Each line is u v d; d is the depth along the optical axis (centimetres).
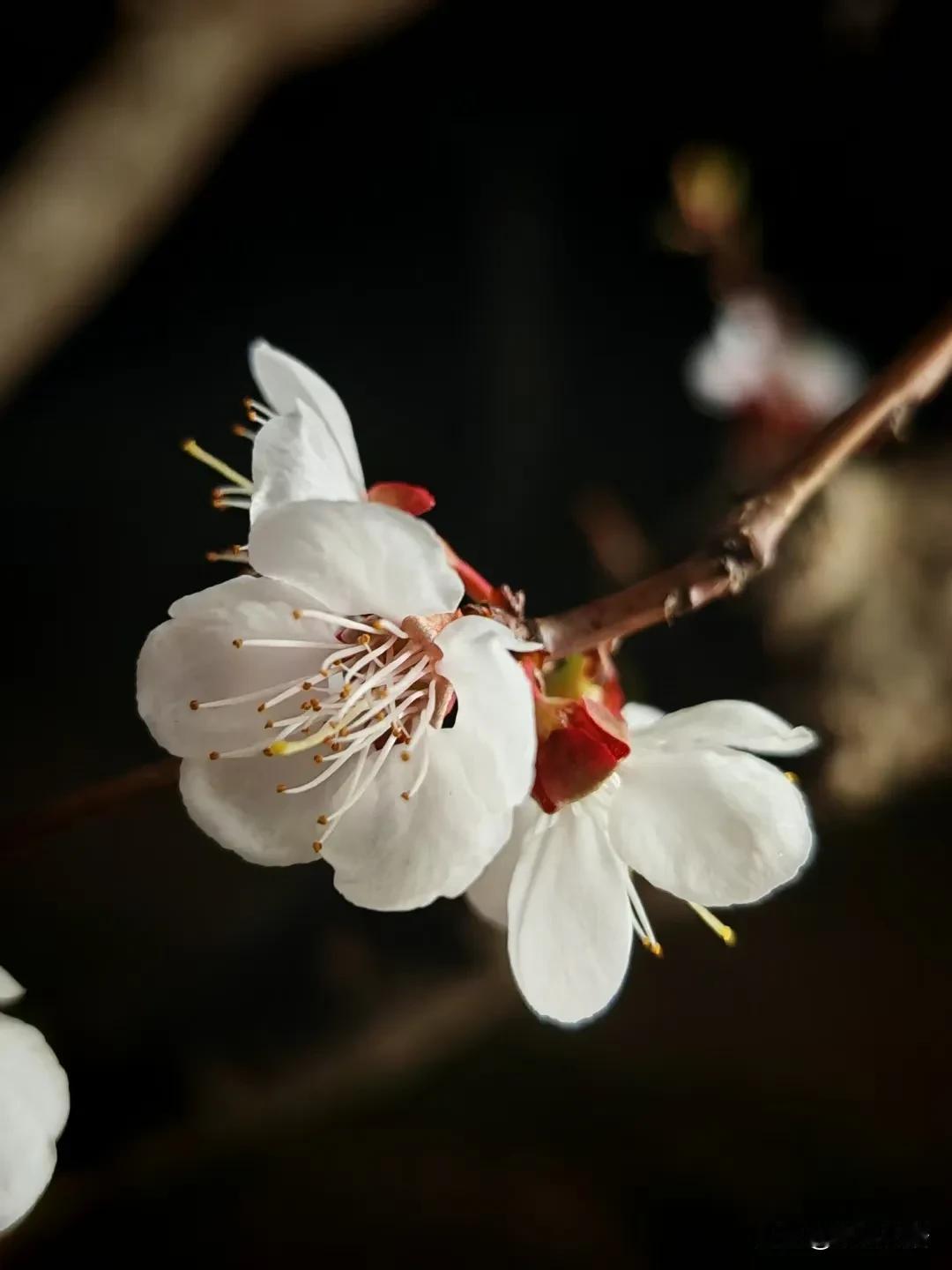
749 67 42
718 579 15
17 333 28
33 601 43
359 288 48
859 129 41
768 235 43
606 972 15
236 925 32
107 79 31
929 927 29
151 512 45
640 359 44
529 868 15
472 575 15
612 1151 27
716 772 15
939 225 40
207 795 14
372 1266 24
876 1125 26
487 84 46
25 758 39
